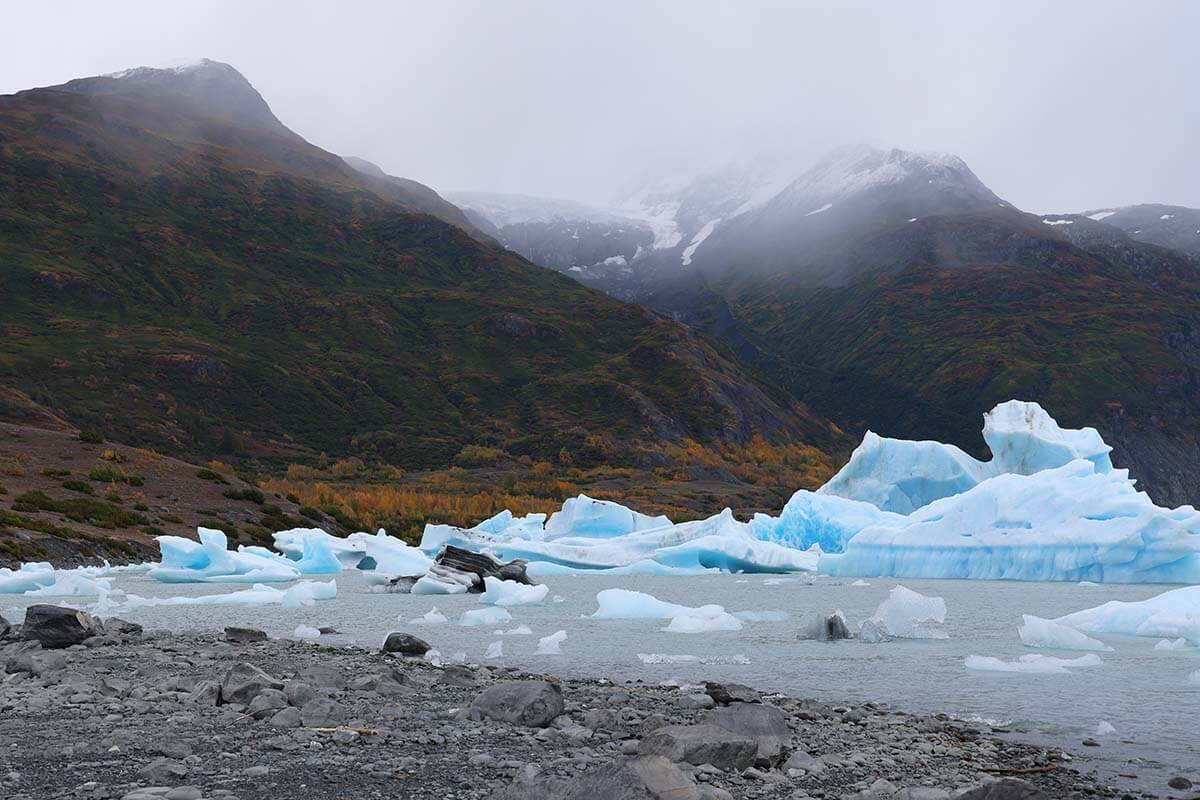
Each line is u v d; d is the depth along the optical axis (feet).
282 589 100.37
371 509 250.57
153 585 103.65
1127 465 647.56
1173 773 24.12
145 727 24.98
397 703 29.76
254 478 292.81
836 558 131.75
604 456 435.12
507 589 82.17
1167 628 53.11
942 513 128.67
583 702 31.89
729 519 152.56
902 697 35.88
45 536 124.06
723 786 20.70
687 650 49.78
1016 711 32.91
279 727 25.13
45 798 18.22
